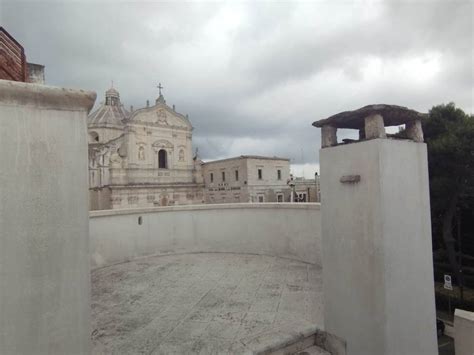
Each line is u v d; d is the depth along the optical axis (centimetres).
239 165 3403
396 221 274
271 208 708
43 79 574
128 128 2981
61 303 165
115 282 525
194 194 3450
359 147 286
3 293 151
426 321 289
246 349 304
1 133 152
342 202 308
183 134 3434
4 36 207
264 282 516
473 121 1013
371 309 277
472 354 258
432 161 1018
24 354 155
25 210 157
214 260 673
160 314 393
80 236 171
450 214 1072
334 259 319
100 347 313
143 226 707
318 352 326
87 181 175
